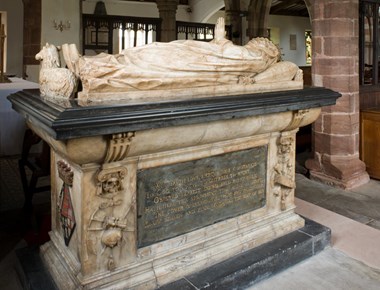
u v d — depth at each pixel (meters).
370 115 4.46
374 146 4.47
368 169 4.57
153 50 2.12
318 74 4.31
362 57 4.69
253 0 10.48
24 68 6.48
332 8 4.09
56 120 1.55
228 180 2.39
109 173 1.87
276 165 2.65
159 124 1.81
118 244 1.97
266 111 2.25
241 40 10.84
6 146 4.05
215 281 2.10
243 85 2.35
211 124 2.09
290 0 14.53
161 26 9.47
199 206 2.28
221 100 2.06
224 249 2.33
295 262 2.52
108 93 1.88
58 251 2.19
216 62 2.22
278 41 16.34
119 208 1.96
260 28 10.72
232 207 2.44
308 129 6.54
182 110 1.87
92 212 1.88
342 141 4.26
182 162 2.16
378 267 2.50
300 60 17.00
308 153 5.95
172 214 2.16
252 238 2.47
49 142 1.95
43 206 3.49
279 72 2.58
